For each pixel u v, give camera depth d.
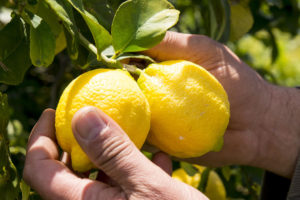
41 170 0.34
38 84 0.69
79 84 0.33
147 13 0.34
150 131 0.35
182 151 0.35
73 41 0.34
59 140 0.33
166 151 0.37
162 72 0.34
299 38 1.85
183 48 0.43
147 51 0.43
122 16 0.34
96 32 0.33
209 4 0.47
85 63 0.38
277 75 1.26
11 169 0.34
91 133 0.31
